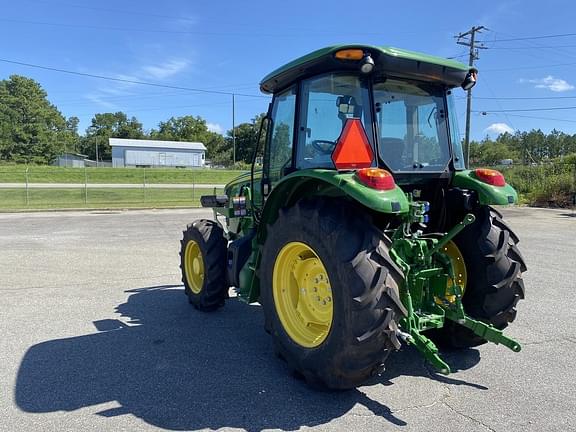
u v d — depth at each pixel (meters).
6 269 7.61
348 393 3.36
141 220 15.12
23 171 40.16
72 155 84.25
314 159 3.69
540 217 16.22
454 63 3.60
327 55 3.33
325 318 3.43
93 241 10.58
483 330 3.46
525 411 3.10
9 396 3.32
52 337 4.52
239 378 3.61
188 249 5.62
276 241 3.59
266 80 4.08
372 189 2.93
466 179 3.80
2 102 87.25
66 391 3.39
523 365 3.85
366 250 3.03
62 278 7.03
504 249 3.78
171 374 3.68
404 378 3.60
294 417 3.03
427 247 3.55
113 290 6.35
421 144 3.71
